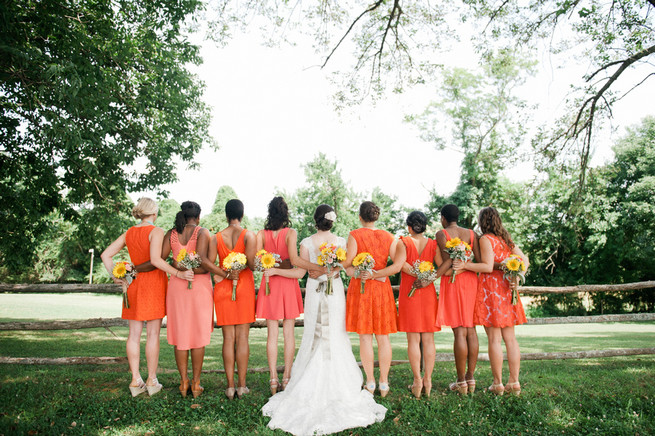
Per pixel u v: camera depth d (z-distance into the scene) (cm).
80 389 438
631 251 2175
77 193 1094
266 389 455
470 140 2800
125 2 987
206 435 340
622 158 2336
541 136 1136
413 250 446
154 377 434
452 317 435
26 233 1038
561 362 646
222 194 4144
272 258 405
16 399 398
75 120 814
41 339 933
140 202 441
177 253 420
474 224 2895
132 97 1057
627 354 585
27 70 716
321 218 430
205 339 418
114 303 2373
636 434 342
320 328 409
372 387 432
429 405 404
